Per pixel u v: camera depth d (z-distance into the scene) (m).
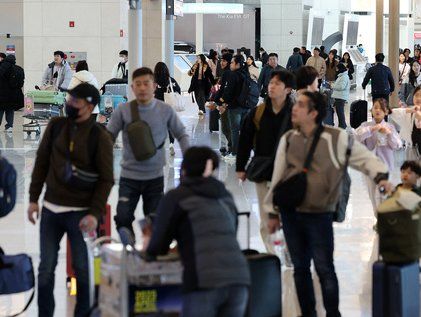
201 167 5.70
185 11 46.56
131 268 6.06
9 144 21.42
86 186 7.19
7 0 34.03
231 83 17.89
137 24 16.36
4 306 8.25
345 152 7.19
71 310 8.04
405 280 6.77
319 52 35.56
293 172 7.22
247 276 5.52
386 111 11.18
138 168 8.67
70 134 7.20
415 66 30.81
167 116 8.70
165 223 5.59
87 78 19.81
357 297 8.60
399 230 6.80
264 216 9.18
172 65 28.84
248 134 8.84
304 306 7.47
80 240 7.25
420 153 10.98
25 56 29.83
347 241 11.17
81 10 29.69
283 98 8.62
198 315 5.43
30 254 10.23
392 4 26.78
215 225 5.54
